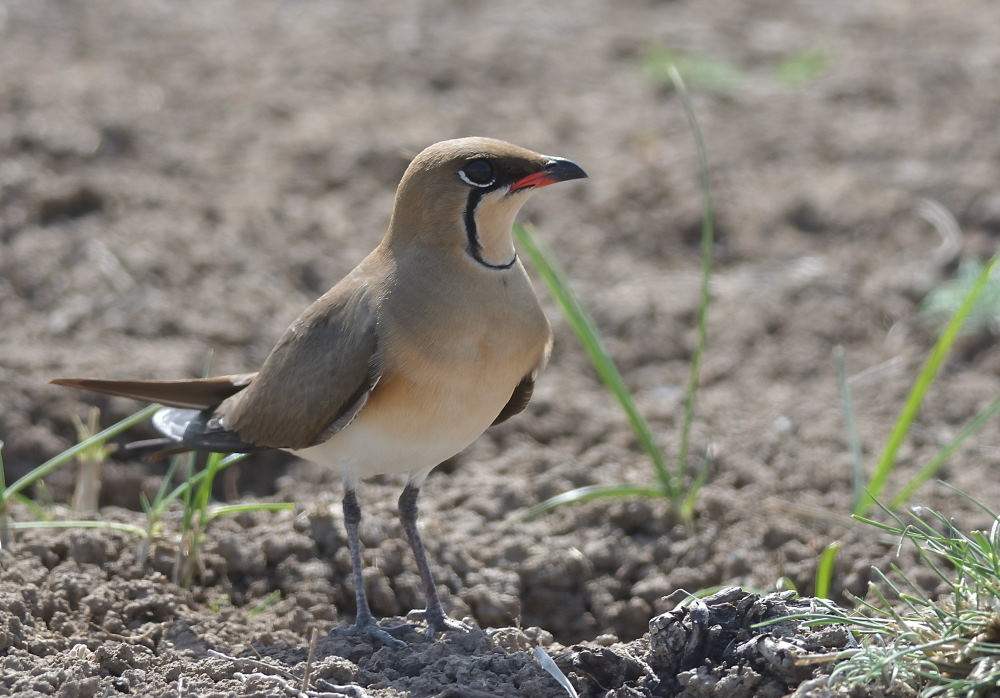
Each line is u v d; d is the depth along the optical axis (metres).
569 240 16.42
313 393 8.84
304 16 22.72
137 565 9.95
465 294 8.55
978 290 10.98
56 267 15.16
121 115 18.38
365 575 10.22
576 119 19.16
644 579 10.77
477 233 8.61
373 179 17.42
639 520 11.29
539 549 10.81
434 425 8.75
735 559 10.89
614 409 13.52
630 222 16.75
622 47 21.55
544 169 8.63
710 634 7.87
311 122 18.70
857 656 7.27
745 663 7.67
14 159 17.05
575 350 14.55
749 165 17.95
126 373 13.36
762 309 15.13
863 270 15.80
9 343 13.86
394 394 8.65
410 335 8.53
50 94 18.81
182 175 17.25
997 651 7.05
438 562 10.54
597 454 12.58
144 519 10.94
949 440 12.78
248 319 14.64
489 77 20.42
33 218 16.03
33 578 9.45
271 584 10.33
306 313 9.16
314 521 10.69
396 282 8.66
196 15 22.59
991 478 11.99
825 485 12.08
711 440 12.80
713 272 16.00
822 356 14.42
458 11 23.12
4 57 20.09
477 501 11.48
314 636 7.86
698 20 22.69
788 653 7.50
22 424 12.59
